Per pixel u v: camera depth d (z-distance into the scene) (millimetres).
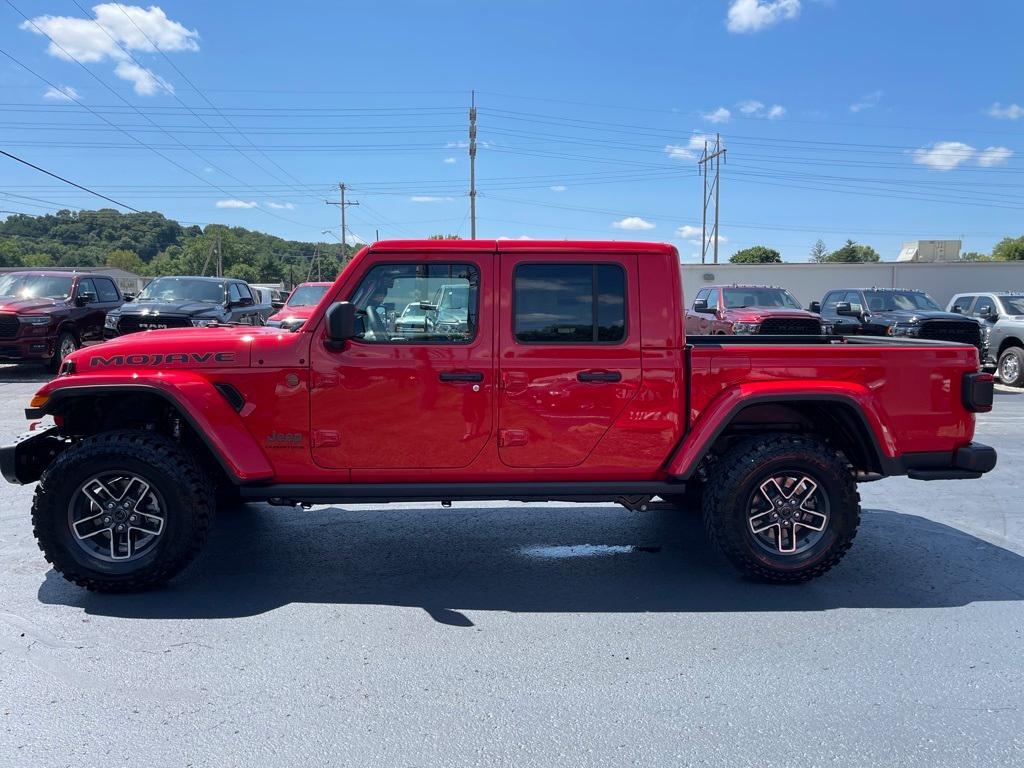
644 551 5207
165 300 14719
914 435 4594
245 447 4273
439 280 4383
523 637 3830
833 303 17453
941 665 3564
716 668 3516
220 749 2832
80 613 4055
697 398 4465
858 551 5223
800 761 2801
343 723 3018
